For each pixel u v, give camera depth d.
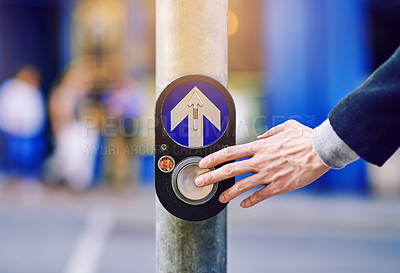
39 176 9.11
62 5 9.32
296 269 5.05
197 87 1.21
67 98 8.89
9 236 6.17
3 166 9.16
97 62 9.12
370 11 8.35
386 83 1.14
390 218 7.17
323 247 5.93
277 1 8.45
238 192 1.24
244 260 5.37
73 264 5.18
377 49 8.39
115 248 5.79
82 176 8.80
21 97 9.05
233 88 8.55
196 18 1.27
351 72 8.39
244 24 8.50
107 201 8.15
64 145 8.87
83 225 6.80
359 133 1.15
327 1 8.36
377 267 5.13
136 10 9.02
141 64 9.02
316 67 8.42
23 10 9.50
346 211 7.54
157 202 1.32
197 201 1.22
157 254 1.32
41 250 5.62
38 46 9.46
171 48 1.27
